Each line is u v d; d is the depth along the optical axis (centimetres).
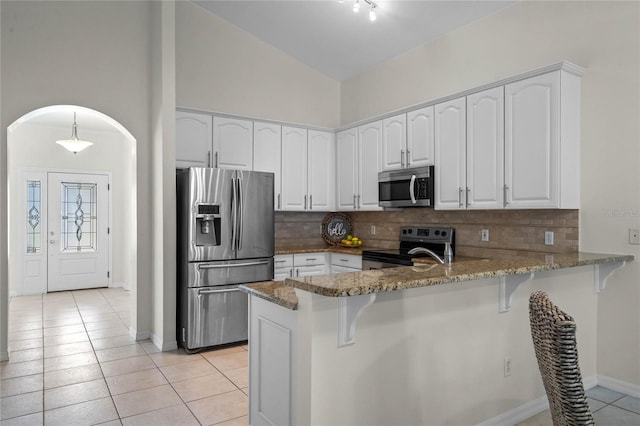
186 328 370
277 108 495
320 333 172
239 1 417
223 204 385
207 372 323
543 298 127
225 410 261
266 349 214
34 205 631
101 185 679
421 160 390
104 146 680
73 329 441
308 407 171
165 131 374
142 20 399
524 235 340
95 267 678
